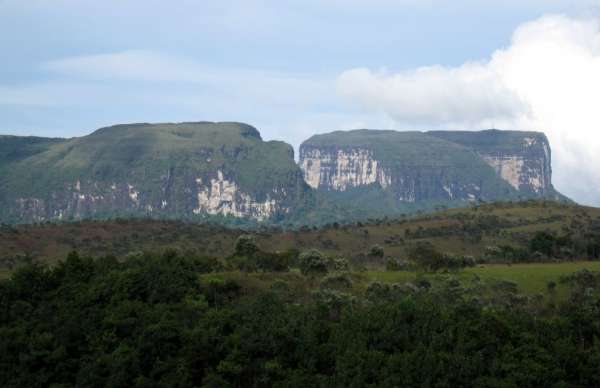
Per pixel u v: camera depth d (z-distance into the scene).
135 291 102.00
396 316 94.38
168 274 105.88
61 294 104.06
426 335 90.56
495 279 122.56
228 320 94.75
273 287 113.44
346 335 90.69
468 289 115.75
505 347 87.94
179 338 91.00
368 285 115.44
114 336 91.44
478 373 84.00
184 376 85.25
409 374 81.44
